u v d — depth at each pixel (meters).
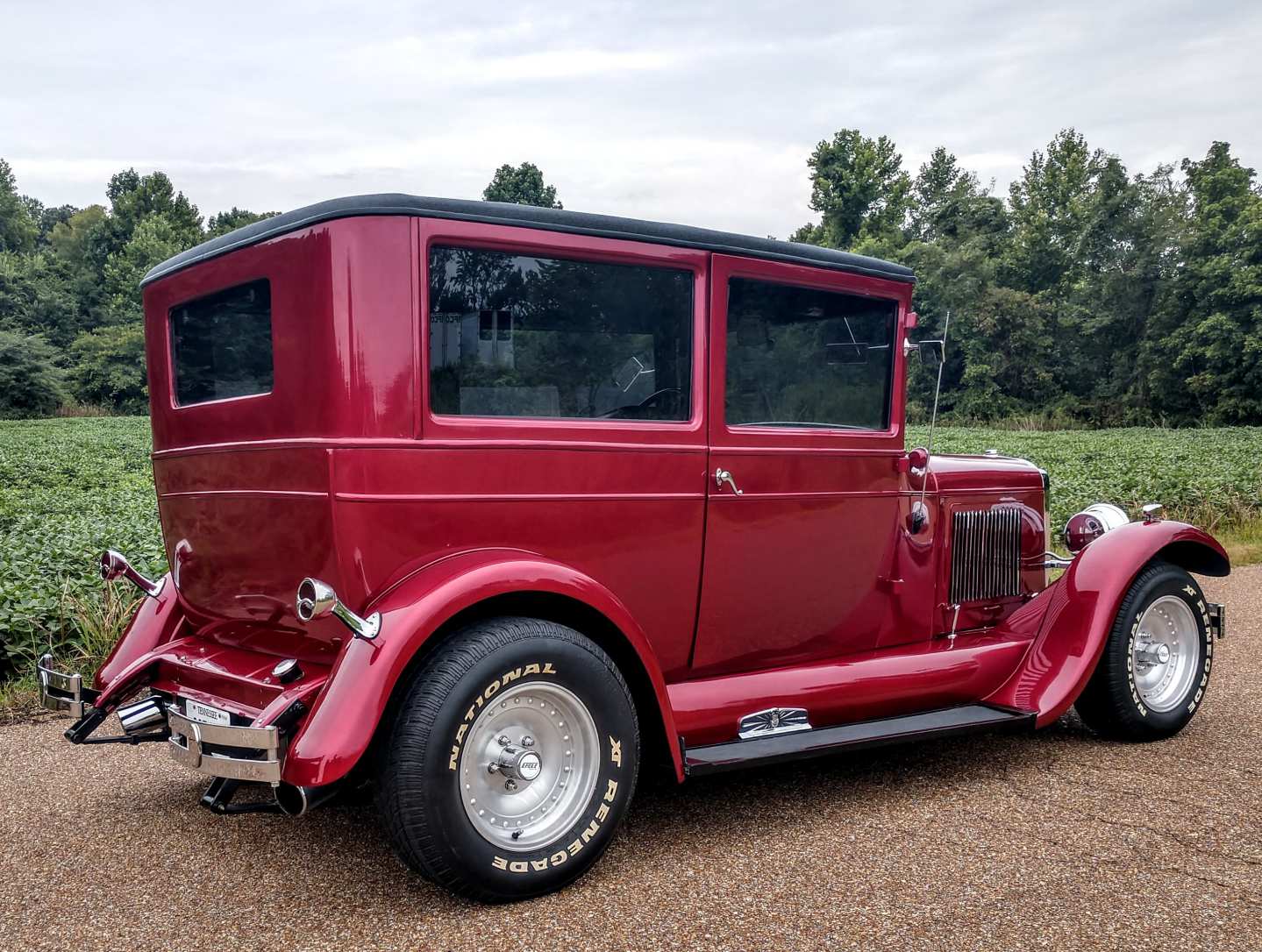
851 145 72.12
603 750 2.97
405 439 2.87
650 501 3.34
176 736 3.05
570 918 2.81
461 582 2.79
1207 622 4.65
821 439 3.80
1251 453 21.67
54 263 86.50
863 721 3.84
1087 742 4.52
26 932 2.77
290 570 3.04
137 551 7.16
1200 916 2.79
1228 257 48.88
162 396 3.72
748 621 3.68
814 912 2.83
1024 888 2.98
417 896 2.97
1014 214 69.12
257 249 3.07
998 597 4.67
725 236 3.47
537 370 3.13
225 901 2.95
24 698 5.16
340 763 2.55
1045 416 52.78
